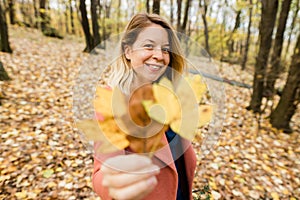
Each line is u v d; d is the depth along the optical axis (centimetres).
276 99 630
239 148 376
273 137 427
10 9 1309
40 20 1199
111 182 36
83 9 787
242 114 503
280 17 483
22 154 305
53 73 626
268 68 476
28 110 414
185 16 633
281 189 299
